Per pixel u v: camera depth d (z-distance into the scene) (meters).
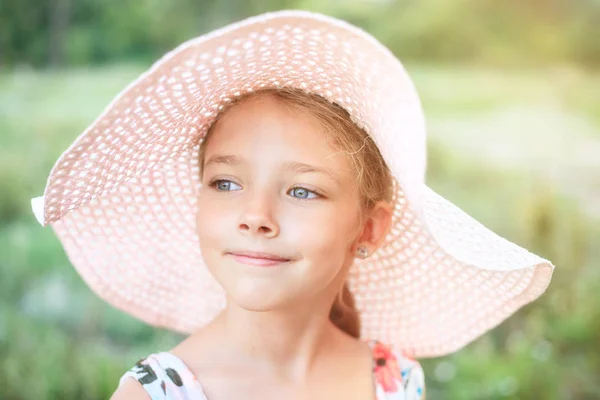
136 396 1.00
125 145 0.98
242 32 0.88
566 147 2.71
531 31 2.91
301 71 0.96
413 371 1.10
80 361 1.91
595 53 2.88
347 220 1.01
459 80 2.92
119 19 3.00
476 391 1.98
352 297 1.14
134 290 1.13
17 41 2.91
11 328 1.96
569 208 2.51
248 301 0.98
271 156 0.98
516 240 2.49
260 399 1.03
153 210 1.08
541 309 2.19
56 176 0.96
